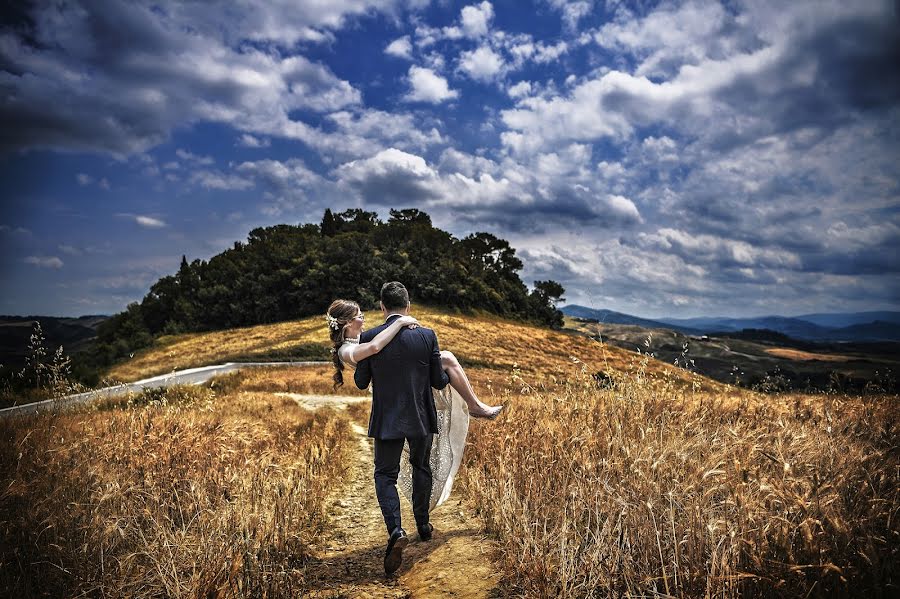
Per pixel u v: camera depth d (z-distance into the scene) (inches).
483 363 1943.9
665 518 98.0
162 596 103.3
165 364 2529.5
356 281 3673.7
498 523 132.5
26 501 129.0
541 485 136.7
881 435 148.3
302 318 3659.0
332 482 207.5
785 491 87.7
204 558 107.9
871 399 218.1
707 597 77.0
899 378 244.1
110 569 106.2
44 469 157.0
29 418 269.9
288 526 134.1
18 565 103.6
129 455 179.9
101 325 4635.8
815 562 76.5
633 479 112.6
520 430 183.8
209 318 3961.6
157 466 170.6
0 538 109.1
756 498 92.0
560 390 226.5
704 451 125.0
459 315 3703.3
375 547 145.2
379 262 3762.3
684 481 105.7
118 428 231.0
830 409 195.3
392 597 111.7
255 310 3806.6
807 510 82.1
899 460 105.1
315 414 411.2
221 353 2536.9
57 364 322.0
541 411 206.1
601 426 161.8
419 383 135.6
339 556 139.0
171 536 115.4
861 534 80.7
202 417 285.4
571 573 92.5
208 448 197.2
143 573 106.7
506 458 158.4
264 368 1376.7
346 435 332.2
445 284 3905.0
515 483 141.3
